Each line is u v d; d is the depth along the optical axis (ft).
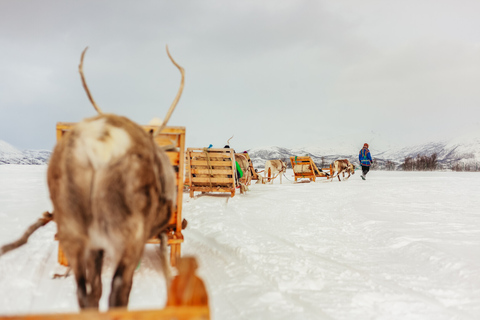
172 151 17.28
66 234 8.34
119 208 8.03
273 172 78.89
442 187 62.28
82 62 11.16
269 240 24.23
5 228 26.00
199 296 6.61
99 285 9.36
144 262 19.20
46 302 13.93
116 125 8.70
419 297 15.03
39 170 114.83
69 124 16.08
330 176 87.56
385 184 71.46
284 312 13.37
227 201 44.60
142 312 6.18
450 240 23.70
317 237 25.43
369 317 13.07
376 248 22.71
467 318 13.15
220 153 48.21
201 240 24.73
